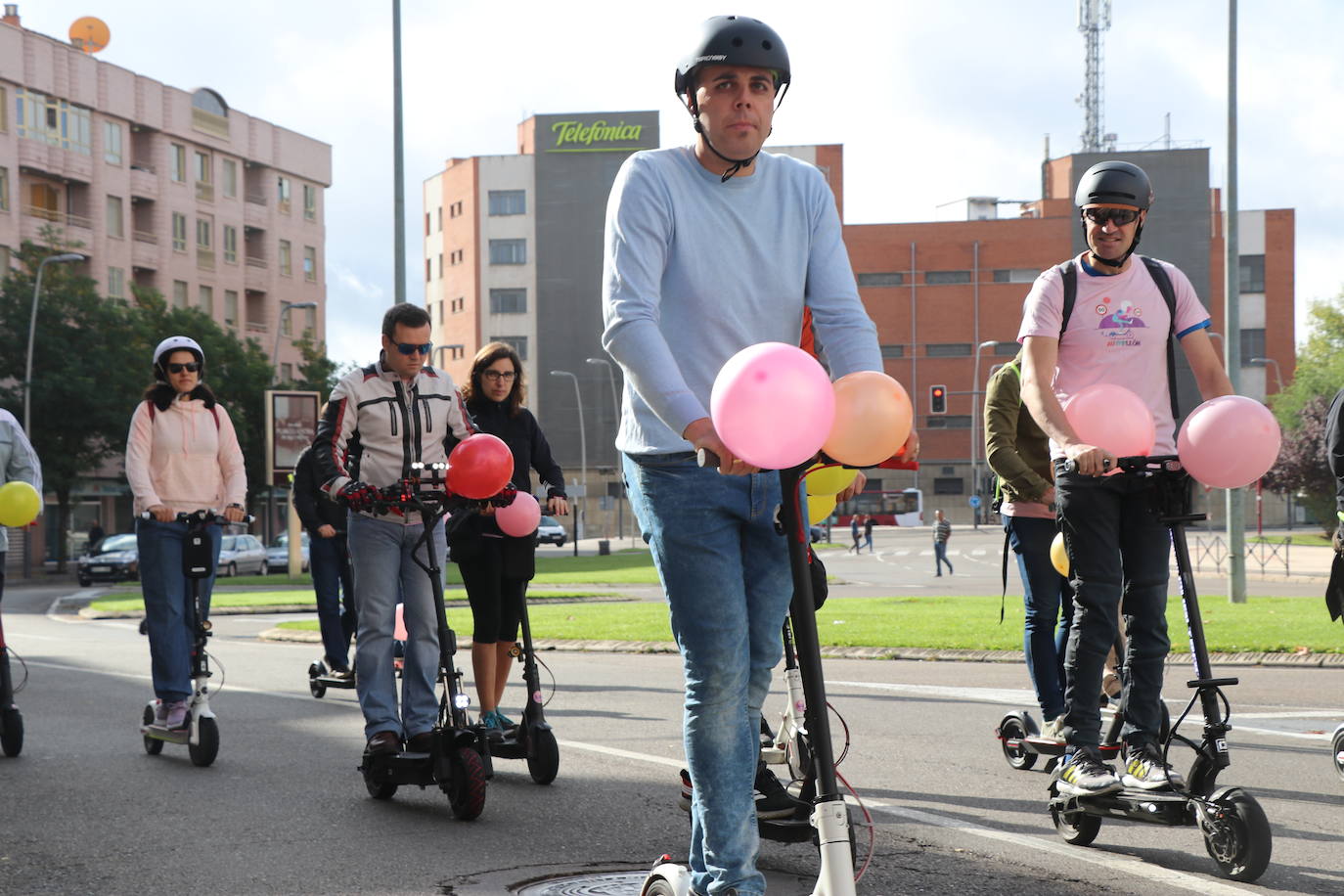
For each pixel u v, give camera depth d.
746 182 3.72
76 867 5.14
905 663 12.27
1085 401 5.01
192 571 7.54
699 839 3.63
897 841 5.35
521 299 103.62
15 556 58.09
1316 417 62.22
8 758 7.65
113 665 13.27
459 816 5.90
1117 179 5.16
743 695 3.58
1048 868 4.92
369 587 6.50
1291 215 100.38
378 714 6.40
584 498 98.31
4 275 60.69
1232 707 9.09
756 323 3.69
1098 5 109.06
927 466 100.44
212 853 5.34
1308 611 16.81
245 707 9.82
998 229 100.25
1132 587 5.18
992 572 40.53
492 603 7.19
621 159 102.56
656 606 21.23
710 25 3.60
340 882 4.86
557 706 9.50
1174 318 5.33
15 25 62.78
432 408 6.75
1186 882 4.68
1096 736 5.25
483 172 104.19
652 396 3.40
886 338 101.06
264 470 57.91
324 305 83.25
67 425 50.50
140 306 55.97
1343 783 6.45
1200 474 4.93
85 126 65.38
